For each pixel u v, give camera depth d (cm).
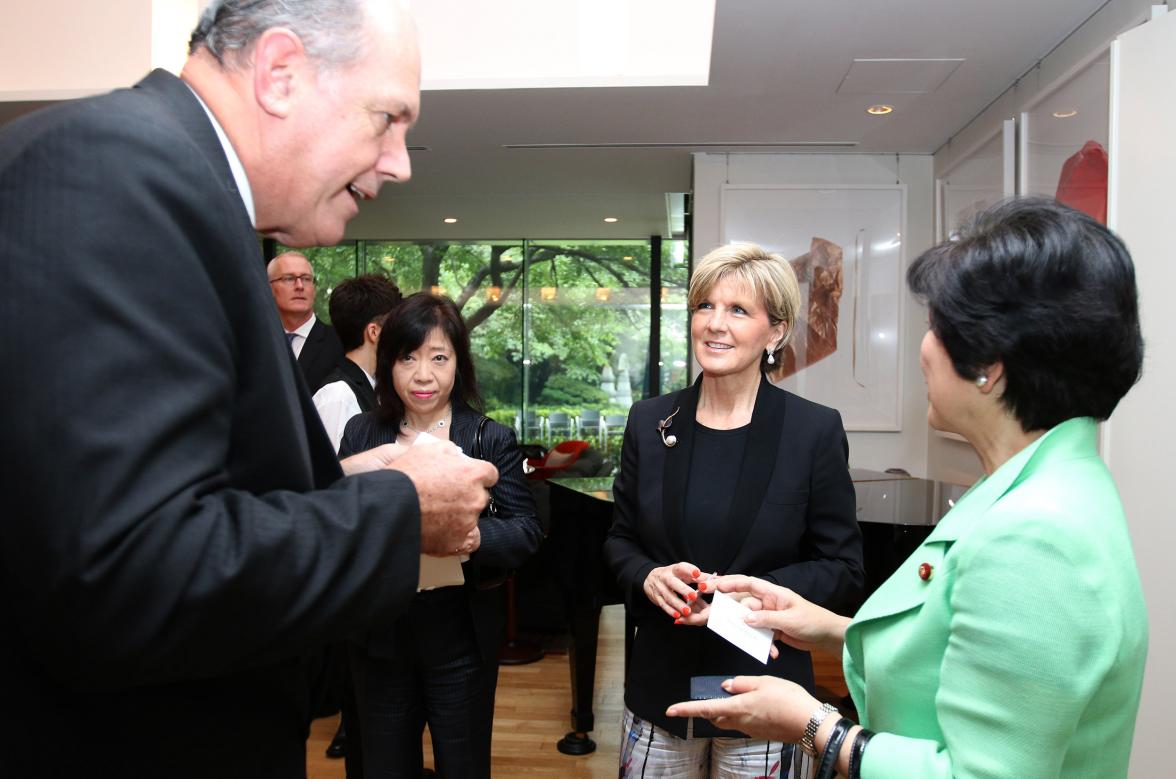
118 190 65
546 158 614
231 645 67
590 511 309
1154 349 251
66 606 61
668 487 178
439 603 202
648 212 855
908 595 97
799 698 101
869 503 333
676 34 445
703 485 177
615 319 1017
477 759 206
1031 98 420
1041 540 80
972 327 89
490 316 1020
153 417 63
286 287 352
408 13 92
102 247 63
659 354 1008
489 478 90
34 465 59
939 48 399
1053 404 89
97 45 414
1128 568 83
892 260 591
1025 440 93
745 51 404
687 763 171
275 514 70
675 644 170
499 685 396
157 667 64
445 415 226
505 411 1020
